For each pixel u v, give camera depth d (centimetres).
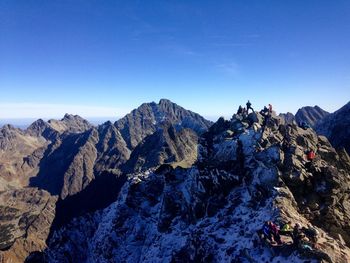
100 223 8638
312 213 4403
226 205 5275
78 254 9412
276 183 4706
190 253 4994
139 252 7012
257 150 5466
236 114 6925
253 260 3853
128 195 7994
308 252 3450
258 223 4366
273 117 6134
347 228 4256
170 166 8188
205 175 5869
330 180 4638
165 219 6569
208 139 6738
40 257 10225
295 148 5097
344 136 12300
